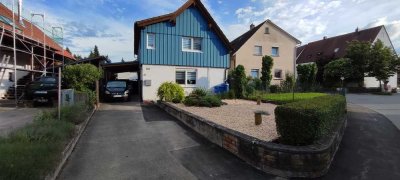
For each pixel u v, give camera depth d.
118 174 5.23
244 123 8.74
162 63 18.58
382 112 13.80
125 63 21.08
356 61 32.97
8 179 3.88
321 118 5.54
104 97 18.91
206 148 6.96
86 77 15.09
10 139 5.85
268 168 5.35
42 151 5.16
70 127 7.63
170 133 8.66
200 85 19.72
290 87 26.09
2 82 18.23
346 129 9.26
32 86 15.35
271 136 6.88
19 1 19.81
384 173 5.44
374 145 7.39
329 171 5.42
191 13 19.45
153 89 18.36
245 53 31.59
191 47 19.61
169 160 6.05
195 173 5.32
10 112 12.62
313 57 45.94
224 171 5.42
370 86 36.19
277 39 33.03
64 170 5.39
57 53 24.48
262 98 17.14
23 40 17.78
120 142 7.57
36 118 8.85
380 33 39.09
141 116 12.09
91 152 6.62
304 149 5.09
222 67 20.38
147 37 18.28
